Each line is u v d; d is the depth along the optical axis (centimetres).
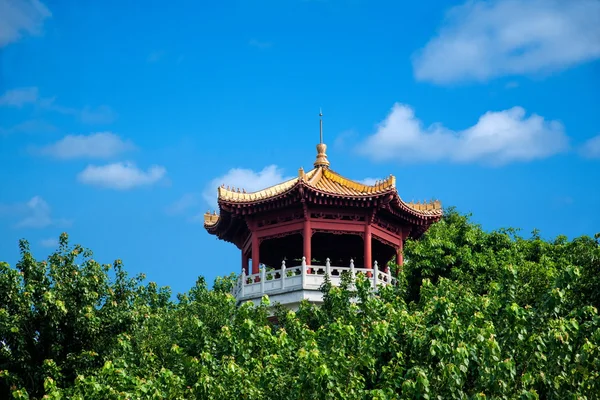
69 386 5203
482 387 3934
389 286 5209
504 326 4297
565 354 3919
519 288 5553
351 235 7369
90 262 5691
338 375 4094
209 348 4659
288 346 4406
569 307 4662
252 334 4503
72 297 5488
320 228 6875
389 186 6850
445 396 3922
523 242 7225
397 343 4281
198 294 7188
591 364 3916
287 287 6606
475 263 6544
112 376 4316
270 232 6988
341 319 4784
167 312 6347
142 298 6309
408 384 3825
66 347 5450
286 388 4125
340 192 6844
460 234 6875
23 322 5322
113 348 5384
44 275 5531
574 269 4197
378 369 4309
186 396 4259
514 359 4069
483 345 3972
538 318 4156
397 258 7231
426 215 7250
